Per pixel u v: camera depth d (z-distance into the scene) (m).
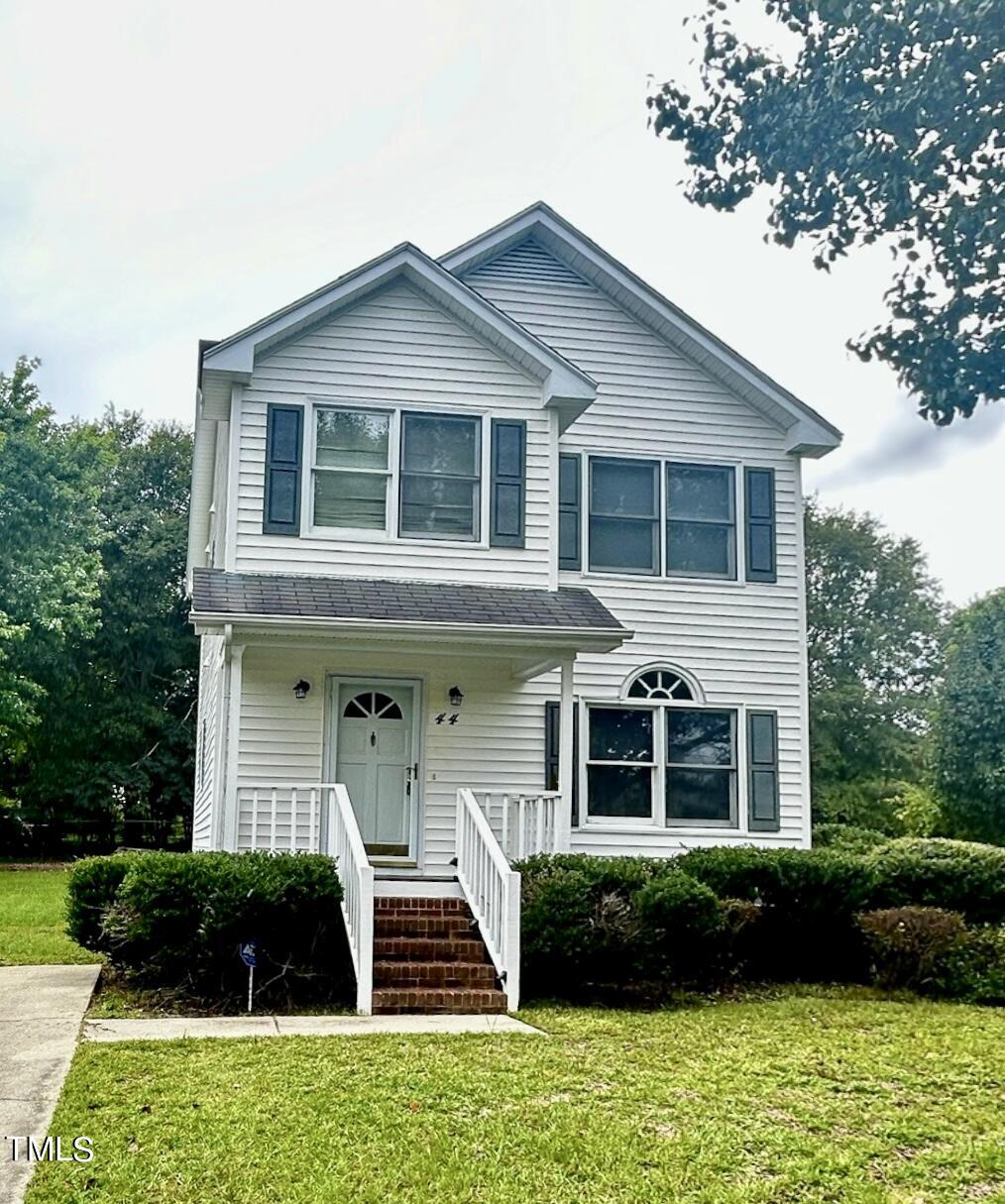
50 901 18.61
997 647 28.11
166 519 36.09
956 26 6.29
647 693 14.62
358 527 13.16
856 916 12.10
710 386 15.55
